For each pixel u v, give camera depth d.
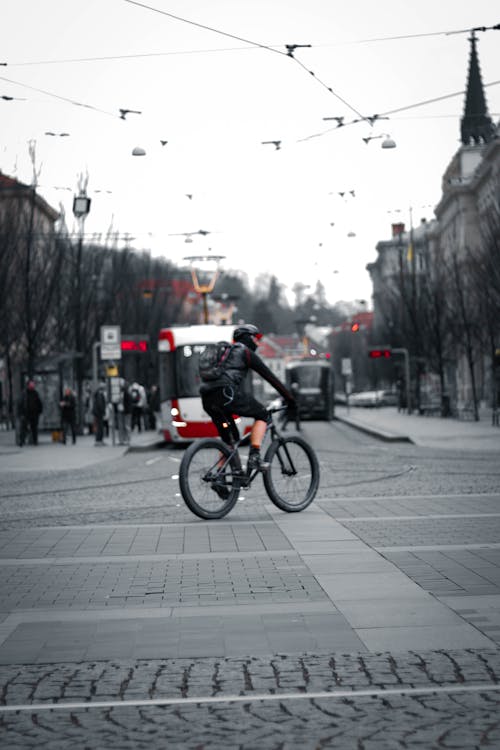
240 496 20.12
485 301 59.59
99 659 7.64
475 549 12.35
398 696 6.57
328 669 7.23
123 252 66.50
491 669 7.11
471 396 107.12
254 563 11.79
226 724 6.11
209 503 16.16
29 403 48.25
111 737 5.92
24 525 16.12
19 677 7.21
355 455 34.53
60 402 51.78
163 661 7.56
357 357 154.38
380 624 8.55
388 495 19.73
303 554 12.35
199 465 16.08
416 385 84.31
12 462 35.00
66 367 57.41
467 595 9.60
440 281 77.44
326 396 84.25
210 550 12.88
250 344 16.48
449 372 81.69
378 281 165.62
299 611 9.12
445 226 123.06
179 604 9.56
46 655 7.78
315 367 84.94
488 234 58.38
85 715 6.35
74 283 58.81
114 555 12.61
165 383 45.41
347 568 11.27
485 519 15.32
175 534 14.45
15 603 9.73
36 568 11.70
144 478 26.38
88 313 61.12
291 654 7.66
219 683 6.96
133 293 79.50
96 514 17.64
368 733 5.87
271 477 16.66
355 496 19.64
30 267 53.38
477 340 67.88
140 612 9.24
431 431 51.44
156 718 6.26
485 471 25.47
